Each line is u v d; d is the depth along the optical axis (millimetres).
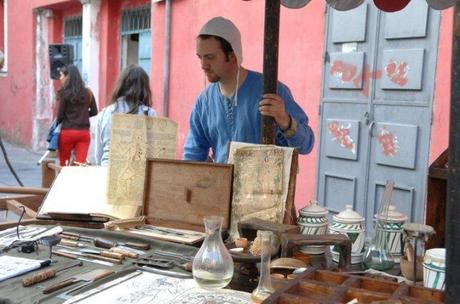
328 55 4660
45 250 1913
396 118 4180
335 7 2615
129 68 3604
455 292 899
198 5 6199
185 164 2182
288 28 5008
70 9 9992
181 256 1835
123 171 2309
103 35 8688
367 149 4391
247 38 5531
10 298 1487
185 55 6480
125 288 1553
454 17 871
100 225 2287
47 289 1525
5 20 11562
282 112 2154
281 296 1207
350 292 1226
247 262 1633
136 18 8211
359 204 4473
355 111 4477
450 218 896
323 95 4738
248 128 2439
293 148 2023
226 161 2303
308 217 1964
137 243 1964
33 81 10594
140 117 2330
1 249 1910
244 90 2426
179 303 1435
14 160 9609
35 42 10492
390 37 4176
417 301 1170
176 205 2176
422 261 1647
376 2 2584
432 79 3926
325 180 4762
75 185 2432
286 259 1574
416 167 4062
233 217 2057
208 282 1528
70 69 6062
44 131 10680
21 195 3098
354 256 1861
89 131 6160
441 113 3875
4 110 11812
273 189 2018
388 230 1848
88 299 1469
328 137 4703
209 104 2549
